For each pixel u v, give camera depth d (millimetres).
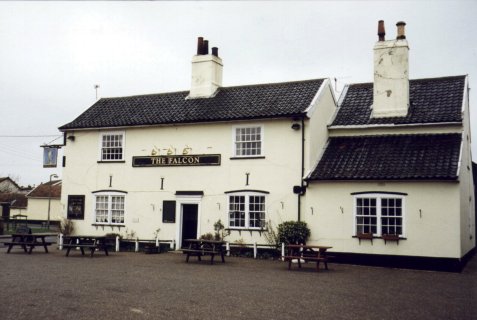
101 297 11359
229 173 22531
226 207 22422
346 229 19703
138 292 12078
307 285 13812
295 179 21203
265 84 24422
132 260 19500
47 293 11695
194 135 23500
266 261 20047
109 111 26438
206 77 24969
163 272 15828
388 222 19156
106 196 25266
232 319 9578
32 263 17781
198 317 9656
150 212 24109
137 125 24391
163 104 25531
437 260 18156
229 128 22750
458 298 12406
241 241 21906
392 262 18797
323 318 9836
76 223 25703
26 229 24609
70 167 26266
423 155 19531
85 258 20109
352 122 22344
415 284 14602
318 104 21953
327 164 20859
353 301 11609
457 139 19891
